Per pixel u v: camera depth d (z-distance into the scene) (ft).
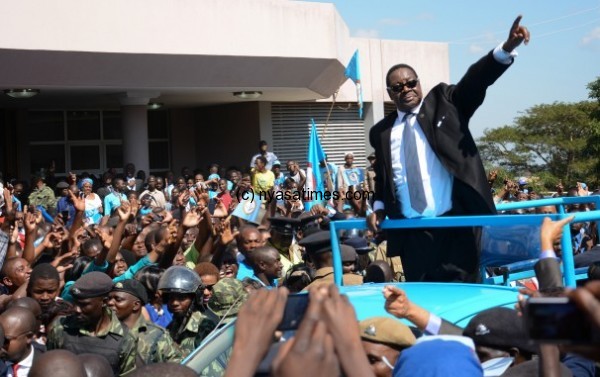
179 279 20.79
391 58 86.02
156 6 58.54
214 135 84.33
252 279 24.43
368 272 21.34
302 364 5.32
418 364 7.92
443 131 15.87
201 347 14.61
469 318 12.68
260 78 65.82
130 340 19.04
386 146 16.62
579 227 27.37
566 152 130.21
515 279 17.04
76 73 57.41
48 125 78.18
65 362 13.58
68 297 24.16
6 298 21.80
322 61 67.41
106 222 38.04
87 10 55.88
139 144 66.03
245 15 62.69
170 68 60.75
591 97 95.76
